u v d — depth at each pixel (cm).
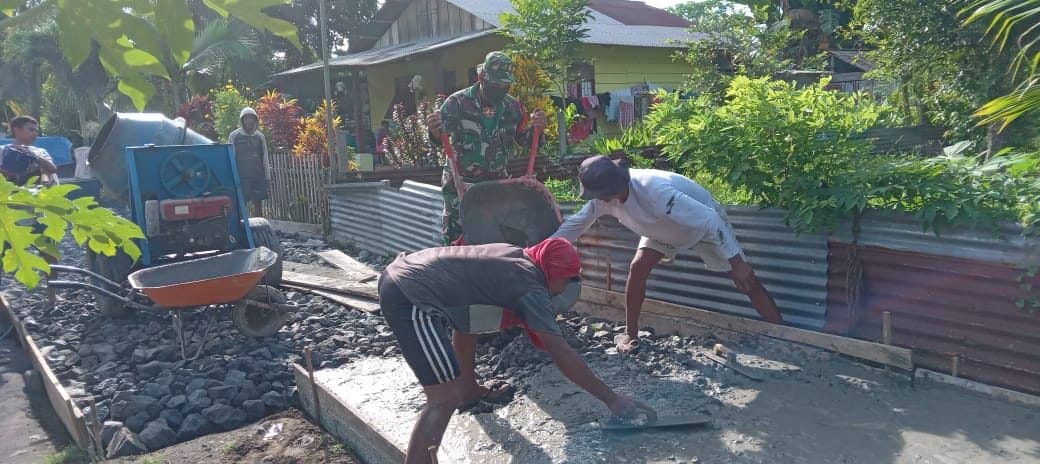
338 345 586
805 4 2180
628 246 592
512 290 334
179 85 2186
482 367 509
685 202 439
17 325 696
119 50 171
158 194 695
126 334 652
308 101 2267
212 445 443
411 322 334
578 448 376
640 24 1984
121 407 484
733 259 462
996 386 408
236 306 592
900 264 449
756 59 1588
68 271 585
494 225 530
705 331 520
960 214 416
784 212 500
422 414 337
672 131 568
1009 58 880
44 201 216
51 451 468
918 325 446
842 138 492
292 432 457
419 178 1055
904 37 990
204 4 176
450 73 1819
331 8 2877
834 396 415
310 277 809
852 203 444
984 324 415
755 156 509
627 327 516
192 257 704
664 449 368
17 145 768
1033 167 442
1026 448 347
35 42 1922
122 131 759
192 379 524
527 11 1159
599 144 1016
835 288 483
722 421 395
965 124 995
